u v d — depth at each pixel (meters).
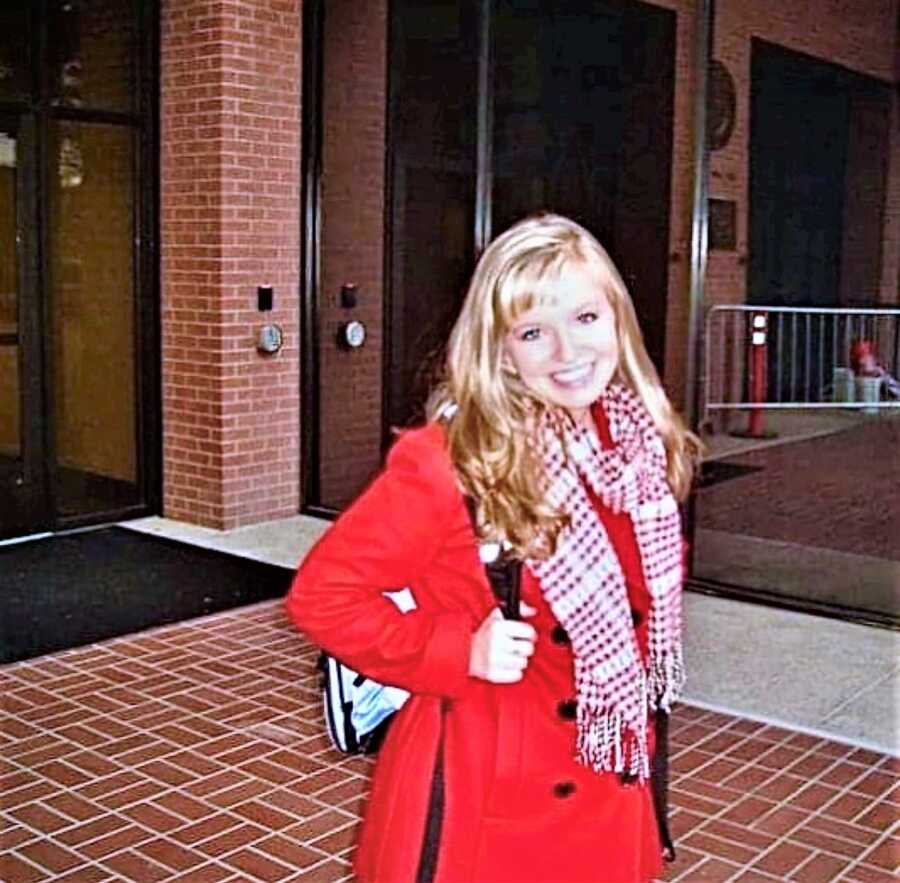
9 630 4.86
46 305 6.27
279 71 6.46
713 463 5.74
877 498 5.78
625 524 1.60
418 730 1.63
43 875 2.95
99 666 4.48
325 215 6.72
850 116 5.57
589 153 5.90
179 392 6.60
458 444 1.53
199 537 6.38
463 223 6.27
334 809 3.32
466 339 1.55
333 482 6.89
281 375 6.68
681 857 3.07
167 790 3.44
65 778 3.51
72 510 6.48
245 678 4.37
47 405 6.32
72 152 6.27
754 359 5.75
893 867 3.04
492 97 6.18
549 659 1.57
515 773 1.58
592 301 1.56
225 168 6.25
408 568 1.55
